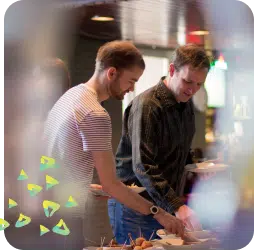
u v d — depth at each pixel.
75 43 5.27
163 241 2.48
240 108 6.98
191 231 2.60
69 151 2.34
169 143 2.88
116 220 3.04
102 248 2.41
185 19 4.43
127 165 2.99
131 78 2.41
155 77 7.08
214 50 6.82
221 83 7.00
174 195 2.69
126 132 2.97
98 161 2.33
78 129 2.32
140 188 2.88
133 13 4.21
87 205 2.58
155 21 4.62
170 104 2.83
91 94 2.37
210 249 2.40
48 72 2.59
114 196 2.41
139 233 2.93
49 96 2.57
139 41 6.18
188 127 3.00
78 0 3.76
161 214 2.49
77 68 5.45
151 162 2.75
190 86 2.80
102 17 4.42
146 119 2.77
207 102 7.08
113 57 2.38
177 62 2.81
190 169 3.41
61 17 4.25
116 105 6.04
